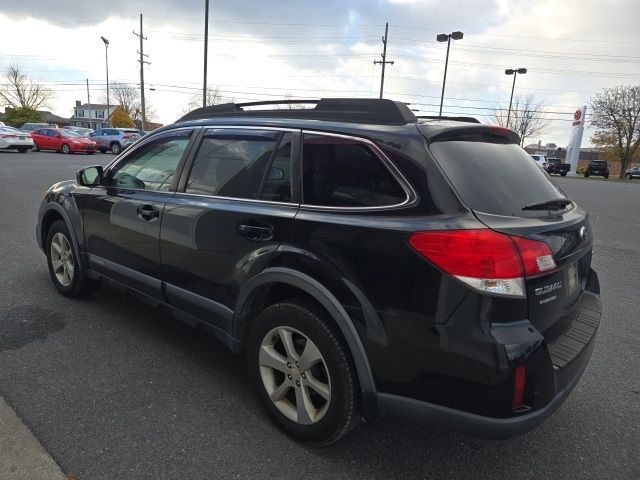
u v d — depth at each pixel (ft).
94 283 14.92
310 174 8.70
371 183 7.91
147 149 12.33
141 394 10.04
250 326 9.77
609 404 10.42
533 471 8.24
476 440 9.01
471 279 6.70
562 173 131.75
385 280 7.31
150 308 14.65
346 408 7.97
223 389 10.38
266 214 8.91
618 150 177.37
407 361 7.21
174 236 10.69
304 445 8.66
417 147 7.63
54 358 11.37
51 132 93.09
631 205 48.47
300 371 8.53
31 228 24.68
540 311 7.20
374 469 8.13
